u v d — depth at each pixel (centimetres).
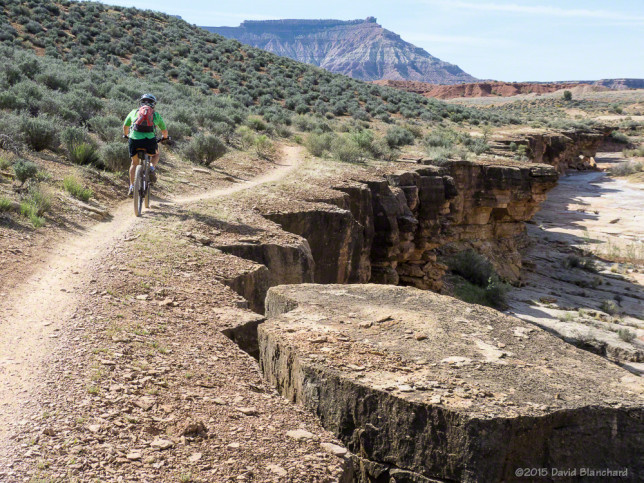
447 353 579
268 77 6038
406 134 3878
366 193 2028
